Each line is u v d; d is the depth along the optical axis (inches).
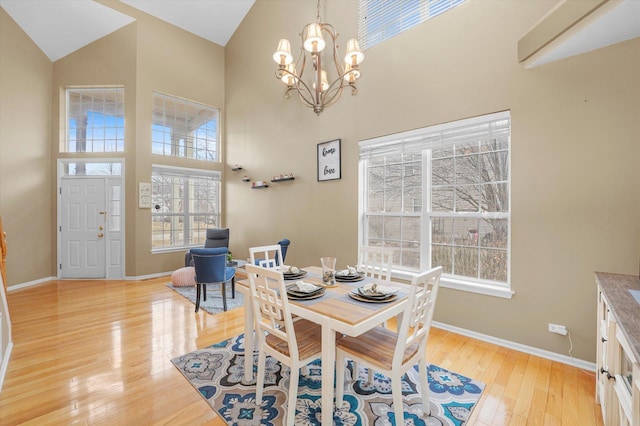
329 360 60.6
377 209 137.3
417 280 56.7
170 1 191.0
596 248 83.6
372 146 136.1
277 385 79.1
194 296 157.9
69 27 179.5
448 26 111.3
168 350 98.3
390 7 130.4
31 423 64.5
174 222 214.4
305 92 167.6
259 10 201.9
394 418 66.0
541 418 66.2
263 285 68.7
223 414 67.5
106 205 192.9
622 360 51.9
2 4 157.5
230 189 229.1
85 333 111.0
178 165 213.5
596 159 83.2
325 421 60.4
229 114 230.2
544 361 90.0
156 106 205.0
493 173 104.8
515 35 95.9
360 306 65.1
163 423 64.7
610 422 56.4
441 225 118.0
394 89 127.0
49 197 189.2
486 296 103.4
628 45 78.6
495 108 100.2
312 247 164.6
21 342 103.1
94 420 65.6
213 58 229.9
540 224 92.4
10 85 165.6
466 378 81.7
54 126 190.7
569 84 86.9
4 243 108.5
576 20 73.7
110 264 193.0
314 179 163.3
